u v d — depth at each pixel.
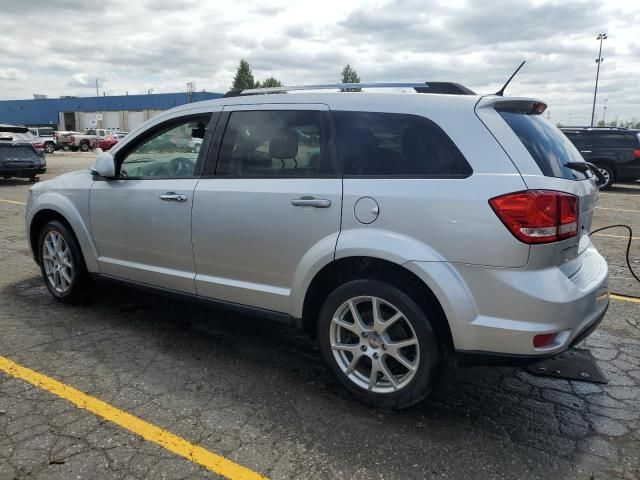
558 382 3.62
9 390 3.36
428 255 2.87
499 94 3.24
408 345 3.05
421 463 2.72
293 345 4.18
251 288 3.58
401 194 2.96
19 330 4.34
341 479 2.59
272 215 3.39
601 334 4.47
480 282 2.79
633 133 15.02
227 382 3.54
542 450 2.85
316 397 3.36
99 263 4.53
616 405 3.33
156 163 4.15
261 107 3.60
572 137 15.77
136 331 4.38
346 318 3.28
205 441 2.87
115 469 2.62
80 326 4.45
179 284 3.99
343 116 3.28
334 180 3.21
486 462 2.74
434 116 3.02
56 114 75.50
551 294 2.71
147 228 4.07
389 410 3.19
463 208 2.80
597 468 2.71
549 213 2.72
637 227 9.43
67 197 4.67
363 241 3.03
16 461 2.66
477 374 3.72
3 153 15.23
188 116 3.99
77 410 3.14
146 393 3.37
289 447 2.83
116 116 70.69
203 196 3.71
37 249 5.14
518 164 2.81
